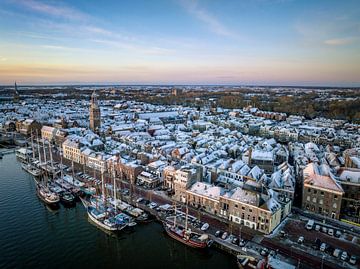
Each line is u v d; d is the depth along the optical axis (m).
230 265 87.75
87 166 181.12
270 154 171.62
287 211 114.69
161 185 148.25
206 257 92.12
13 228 108.56
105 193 126.25
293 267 81.62
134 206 123.75
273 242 95.25
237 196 110.06
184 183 127.31
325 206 114.94
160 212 117.94
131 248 97.25
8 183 155.00
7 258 90.50
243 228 104.94
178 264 89.00
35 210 123.81
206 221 110.69
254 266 81.69
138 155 180.38
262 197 106.81
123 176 158.00
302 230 103.31
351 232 102.06
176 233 100.06
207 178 148.38
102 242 100.50
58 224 112.19
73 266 87.44
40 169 172.38
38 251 94.38
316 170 128.25
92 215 112.50
